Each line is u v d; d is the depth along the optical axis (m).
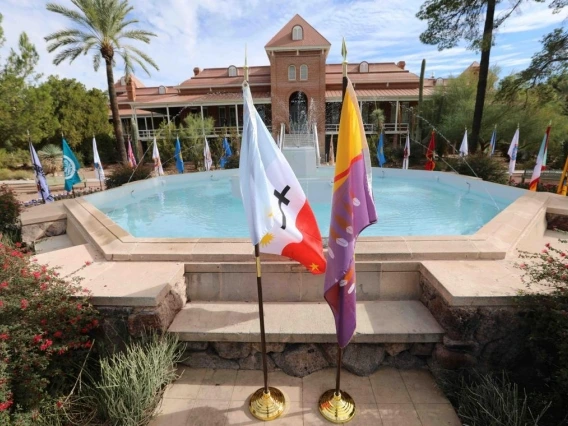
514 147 10.98
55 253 3.58
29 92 15.46
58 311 2.47
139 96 29.02
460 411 2.34
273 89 23.55
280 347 2.81
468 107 19.91
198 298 3.26
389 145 22.39
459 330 2.53
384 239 3.40
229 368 2.87
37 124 16.39
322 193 7.16
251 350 2.83
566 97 15.03
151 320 2.66
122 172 11.96
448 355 2.59
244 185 2.17
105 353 2.73
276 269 3.13
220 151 20.12
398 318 2.85
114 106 15.96
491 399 2.21
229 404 2.50
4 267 2.50
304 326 2.78
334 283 2.09
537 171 8.42
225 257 3.20
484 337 2.53
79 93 25.53
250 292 3.21
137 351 2.64
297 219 2.63
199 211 6.84
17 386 2.16
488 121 19.02
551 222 4.89
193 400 2.54
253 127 2.14
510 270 2.92
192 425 2.32
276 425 2.31
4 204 5.66
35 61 15.07
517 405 2.14
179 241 3.57
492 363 2.56
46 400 2.34
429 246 3.25
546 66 11.48
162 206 7.31
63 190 14.73
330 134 24.94
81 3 14.12
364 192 2.11
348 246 2.04
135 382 2.30
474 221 5.62
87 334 2.74
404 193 7.98
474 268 2.96
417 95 23.19
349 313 2.14
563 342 2.16
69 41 14.66
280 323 2.83
